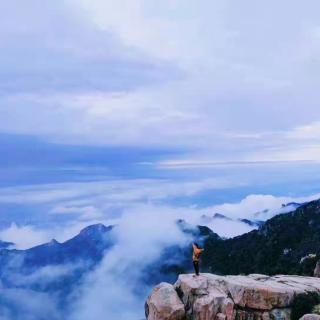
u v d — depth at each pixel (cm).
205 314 3903
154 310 4062
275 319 3859
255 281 4219
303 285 4175
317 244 11656
